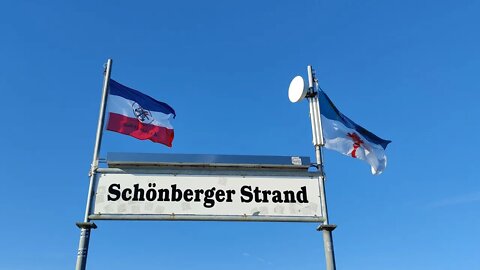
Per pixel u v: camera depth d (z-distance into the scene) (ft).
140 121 35.81
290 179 33.30
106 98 34.91
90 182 31.42
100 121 33.65
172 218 30.99
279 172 33.42
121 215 30.60
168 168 32.63
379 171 39.65
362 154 38.52
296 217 31.89
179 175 32.50
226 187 32.45
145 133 35.60
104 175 31.86
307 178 33.50
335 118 38.40
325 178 33.60
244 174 33.04
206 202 31.78
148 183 31.91
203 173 32.71
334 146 36.96
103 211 30.63
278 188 32.81
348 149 37.86
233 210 31.68
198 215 31.24
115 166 32.30
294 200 32.50
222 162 32.99
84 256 29.04
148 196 31.48
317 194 32.94
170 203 31.42
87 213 30.40
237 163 33.09
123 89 36.42
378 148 40.42
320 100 38.04
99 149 32.71
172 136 36.76
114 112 35.14
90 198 30.91
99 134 33.14
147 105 36.76
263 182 32.91
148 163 32.32
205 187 32.27
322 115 37.50
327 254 30.78
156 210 31.07
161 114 37.11
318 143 35.04
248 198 32.24
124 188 31.53
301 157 33.96
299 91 36.88
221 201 31.91
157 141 35.96
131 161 32.19
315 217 32.01
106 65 36.14
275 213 31.91
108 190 31.35
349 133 38.60
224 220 31.40
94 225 30.09
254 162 33.27
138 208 30.99
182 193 31.86
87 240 29.66
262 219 31.58
